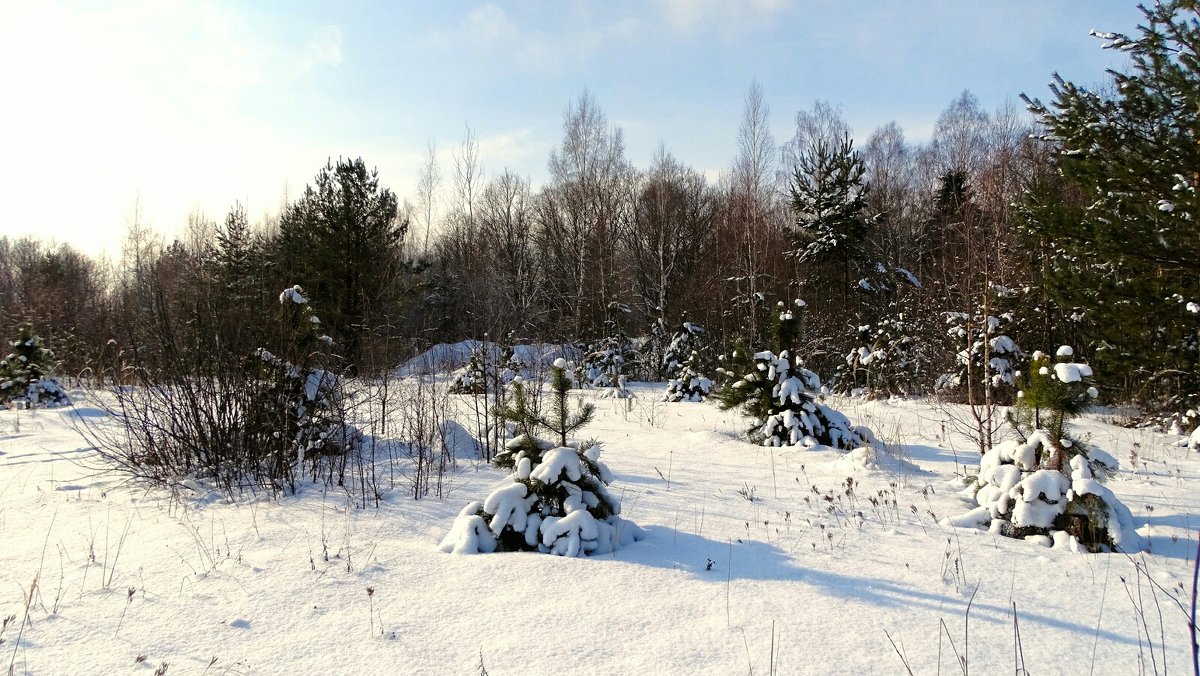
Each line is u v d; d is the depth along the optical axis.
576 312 27.30
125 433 7.47
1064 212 10.40
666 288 31.16
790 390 9.35
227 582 4.02
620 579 4.11
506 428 8.96
